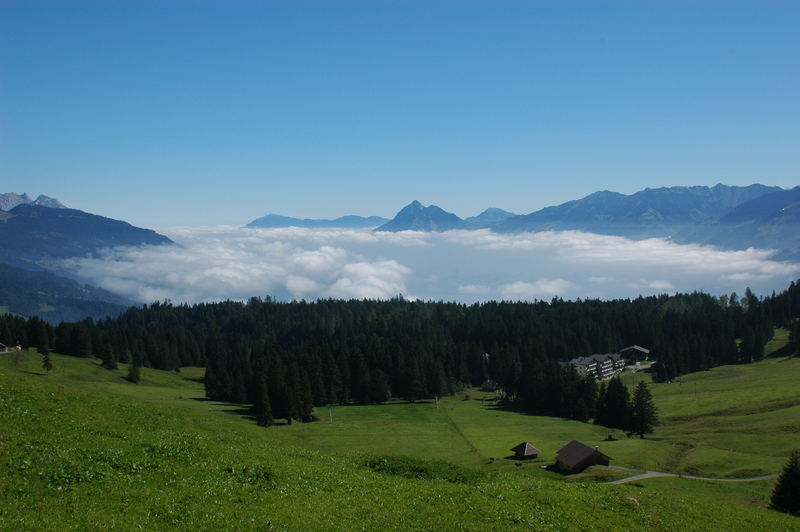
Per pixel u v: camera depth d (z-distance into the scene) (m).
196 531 23.80
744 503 59.69
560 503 34.22
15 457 27.58
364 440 102.38
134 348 184.38
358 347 169.75
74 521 22.61
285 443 54.22
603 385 134.62
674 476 74.44
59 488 25.59
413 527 27.81
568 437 109.50
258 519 25.91
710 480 73.44
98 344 173.50
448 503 32.06
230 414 115.81
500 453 93.56
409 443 100.94
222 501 27.59
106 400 47.97
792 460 53.25
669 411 131.88
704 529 33.81
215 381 138.25
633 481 69.81
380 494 32.81
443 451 94.88
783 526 38.31
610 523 31.94
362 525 27.22
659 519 33.88
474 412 139.12
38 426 33.53
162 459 32.69
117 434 36.22
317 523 26.58
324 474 35.72
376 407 143.88
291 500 29.31
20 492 24.41
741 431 106.56
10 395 38.69
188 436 40.81
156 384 157.88
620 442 99.94
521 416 134.88
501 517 30.42
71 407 40.34
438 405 148.00
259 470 33.47
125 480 28.06
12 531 20.84
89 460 29.62
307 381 125.31
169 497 26.86
